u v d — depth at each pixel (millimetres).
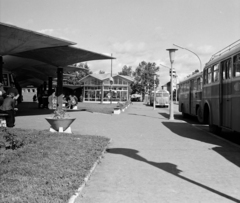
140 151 9211
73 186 5188
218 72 12594
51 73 38281
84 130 14344
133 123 18500
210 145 10438
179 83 26547
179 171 6812
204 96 15281
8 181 5387
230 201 4891
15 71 39094
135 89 89125
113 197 5027
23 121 18375
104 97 64938
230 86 11008
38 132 12070
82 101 67938
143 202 4816
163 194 5215
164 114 28172
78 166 6617
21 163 6754
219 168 7145
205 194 5234
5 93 15727
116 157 8289
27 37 16516
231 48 11484
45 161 7008
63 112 12602
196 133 13789
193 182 5961
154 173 6617
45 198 4512
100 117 23016
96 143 9766
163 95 48094
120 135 12789
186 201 4875
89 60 27047
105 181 5961
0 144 8555
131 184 5781
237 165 7480
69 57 25438
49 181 5410
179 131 14539
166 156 8492
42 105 36344
